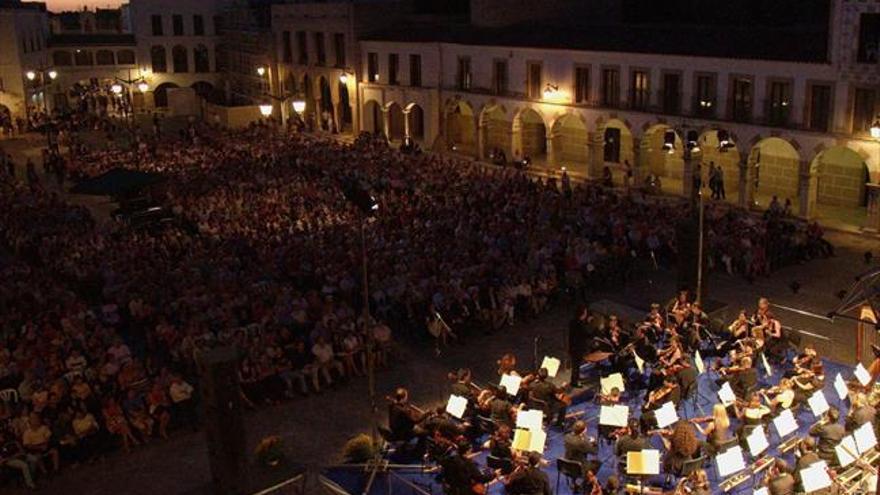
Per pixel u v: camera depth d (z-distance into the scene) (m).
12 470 19.91
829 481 15.54
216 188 42.41
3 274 30.39
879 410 19.11
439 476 17.97
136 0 83.75
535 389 20.41
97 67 83.88
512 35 53.25
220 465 17.36
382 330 25.20
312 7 68.44
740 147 40.78
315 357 24.27
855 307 19.77
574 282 29.53
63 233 35.69
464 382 20.53
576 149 55.16
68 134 65.25
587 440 17.98
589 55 46.91
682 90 42.94
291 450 21.09
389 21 65.38
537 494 16.73
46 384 21.50
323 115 70.50
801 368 20.81
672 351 22.00
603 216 34.75
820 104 37.72
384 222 35.38
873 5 34.75
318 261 30.03
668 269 33.19
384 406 23.19
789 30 42.00
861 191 41.00
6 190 44.38
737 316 28.16
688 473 17.19
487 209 36.88
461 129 61.66
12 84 72.00
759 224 34.34
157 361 25.52
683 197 43.31
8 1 78.25
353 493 18.28
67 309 26.08
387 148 53.09
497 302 28.05
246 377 22.94
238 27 82.25
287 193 40.62
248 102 80.19
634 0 59.22
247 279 28.69
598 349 23.42
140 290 28.17
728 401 19.75
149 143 56.88
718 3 53.50
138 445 21.53
